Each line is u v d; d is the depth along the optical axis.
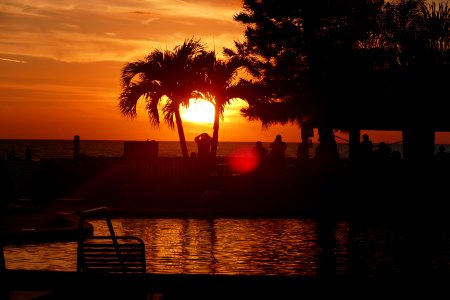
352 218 24.06
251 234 19.73
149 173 31.48
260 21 35.59
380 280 8.09
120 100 33.28
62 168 31.05
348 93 32.88
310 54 34.81
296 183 29.89
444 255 16.09
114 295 8.92
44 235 17.31
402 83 31.42
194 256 15.74
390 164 29.84
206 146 32.25
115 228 20.94
